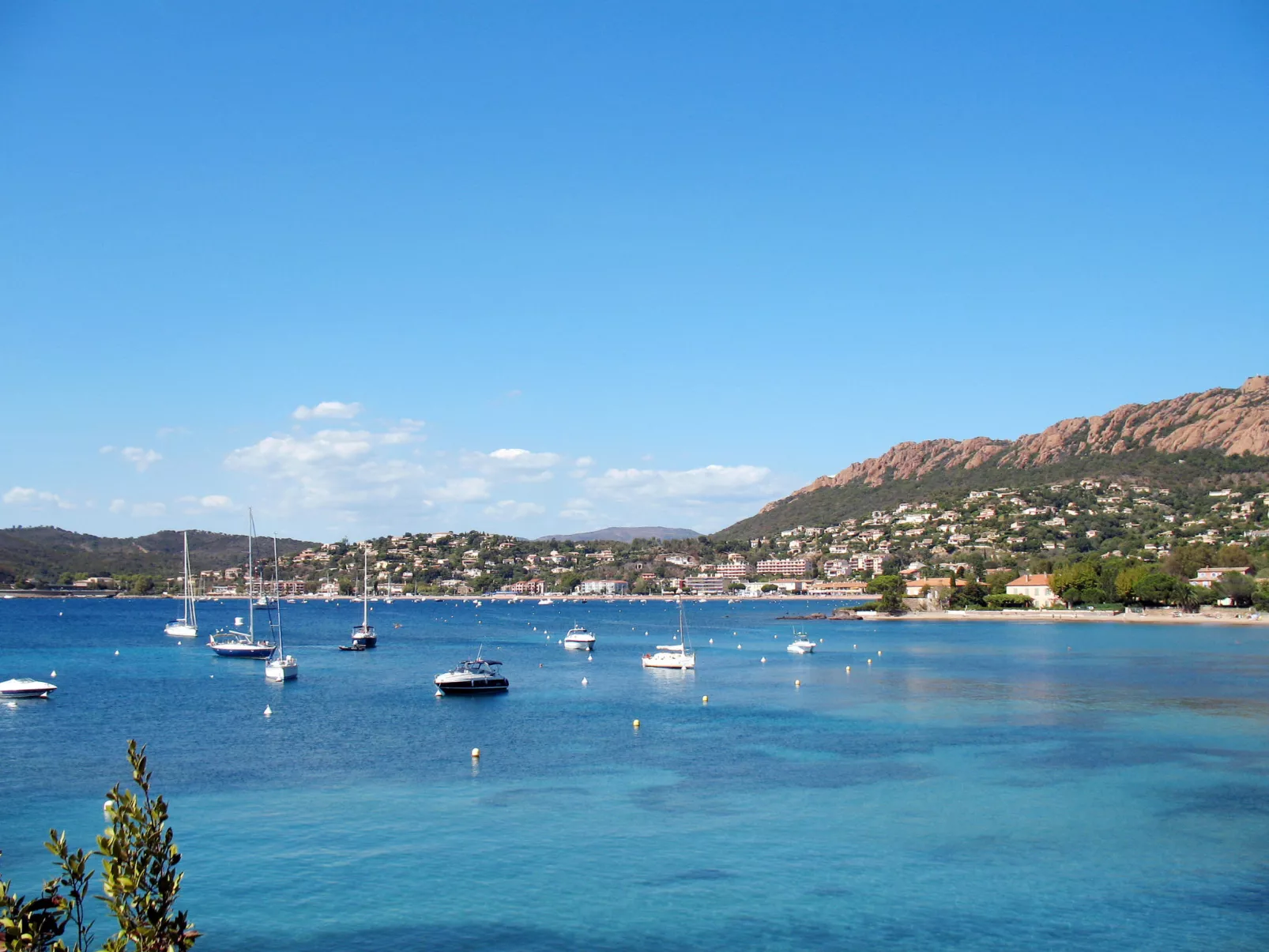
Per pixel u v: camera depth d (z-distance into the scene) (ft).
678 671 552.00
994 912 166.50
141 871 67.97
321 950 149.28
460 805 228.84
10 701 404.57
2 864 185.47
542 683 490.08
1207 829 211.82
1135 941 155.63
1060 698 411.75
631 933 156.97
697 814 222.48
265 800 233.35
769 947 152.76
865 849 197.57
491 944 152.35
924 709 386.32
